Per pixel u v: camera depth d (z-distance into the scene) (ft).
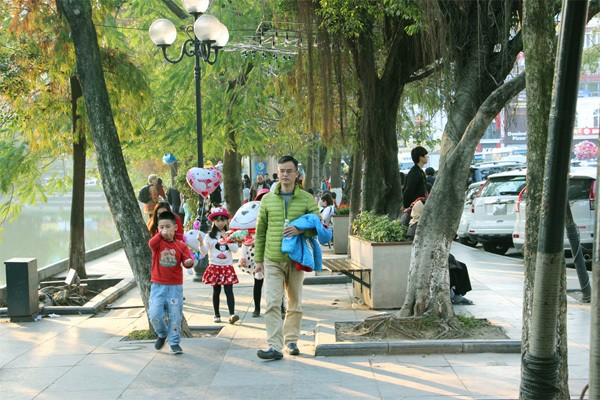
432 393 26.12
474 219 73.51
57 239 132.26
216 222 39.99
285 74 68.69
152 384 28.32
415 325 33.53
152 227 37.27
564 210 16.83
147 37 73.41
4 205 67.82
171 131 72.43
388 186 57.41
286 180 31.40
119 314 45.01
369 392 26.40
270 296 31.27
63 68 51.57
